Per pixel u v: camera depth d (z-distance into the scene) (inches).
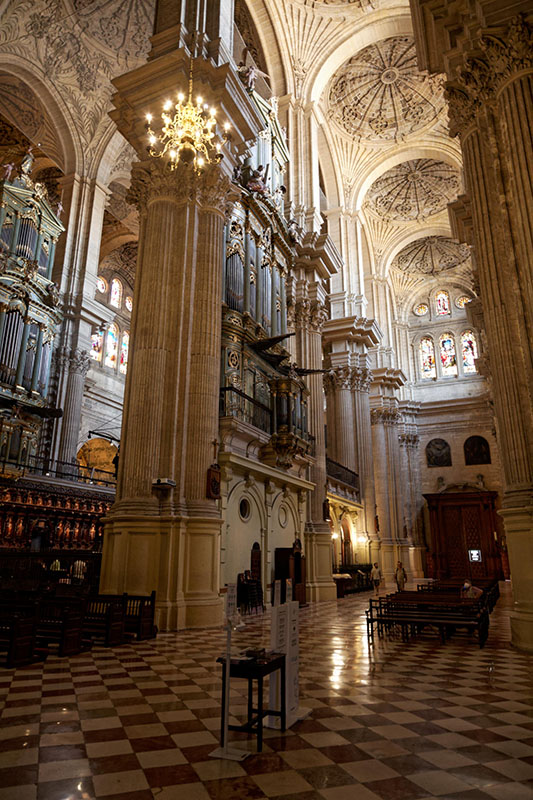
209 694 188.4
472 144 346.3
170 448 376.5
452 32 340.8
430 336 1421.0
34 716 161.5
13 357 649.0
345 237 1045.2
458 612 317.7
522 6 284.2
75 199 788.0
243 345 494.6
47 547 583.8
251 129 473.7
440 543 1227.2
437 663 249.4
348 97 925.2
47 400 722.8
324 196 1075.9
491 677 219.1
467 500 1225.4
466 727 154.3
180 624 342.3
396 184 1128.8
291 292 689.0
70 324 766.5
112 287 1097.4
